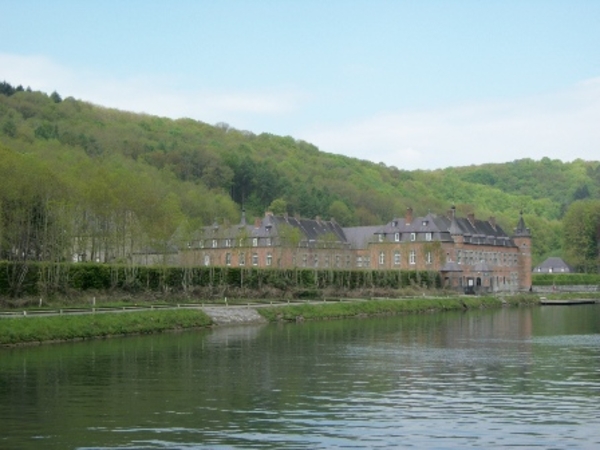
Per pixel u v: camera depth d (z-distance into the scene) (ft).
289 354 200.75
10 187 294.87
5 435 110.52
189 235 377.71
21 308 266.77
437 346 221.66
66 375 162.81
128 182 377.71
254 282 387.14
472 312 396.37
